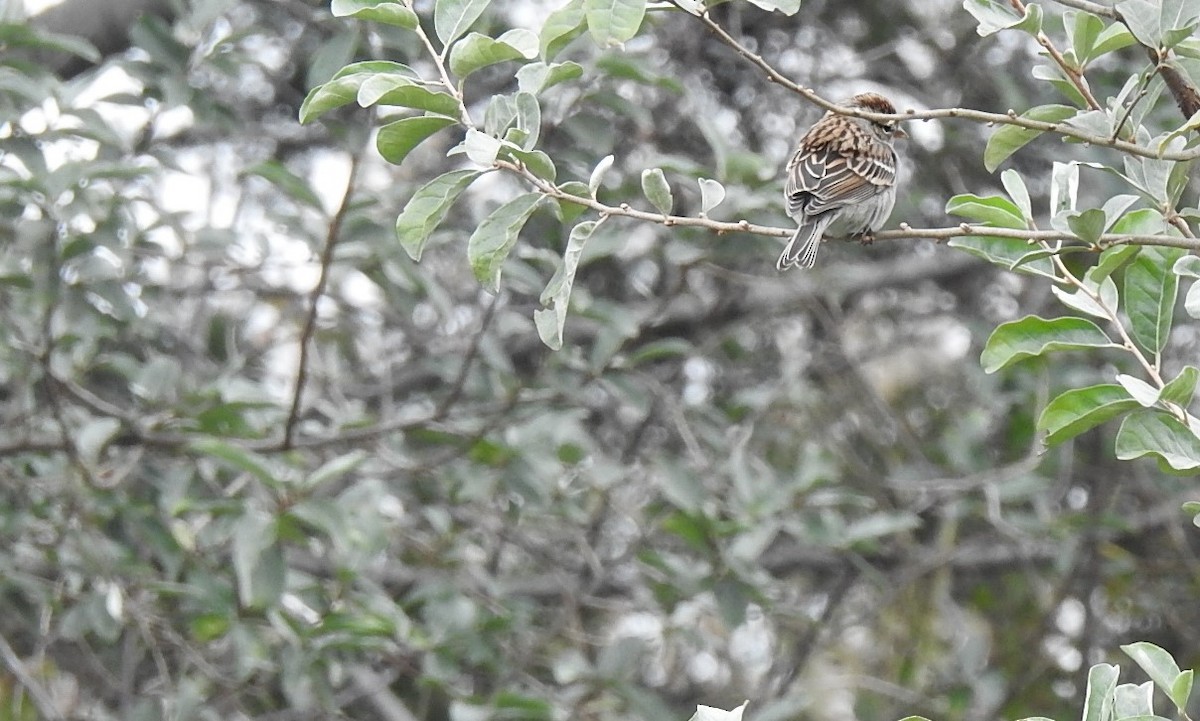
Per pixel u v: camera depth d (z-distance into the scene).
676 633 13.58
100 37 13.55
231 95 15.73
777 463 16.66
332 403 14.78
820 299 17.45
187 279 15.53
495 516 14.02
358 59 11.60
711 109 16.48
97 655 13.68
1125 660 16.53
